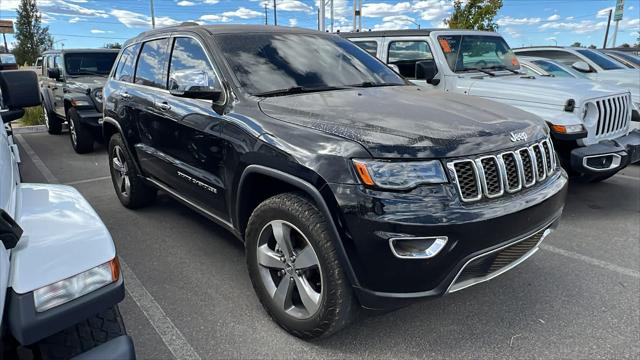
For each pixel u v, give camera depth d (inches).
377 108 108.1
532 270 139.7
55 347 67.2
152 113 155.0
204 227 174.7
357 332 108.3
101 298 63.7
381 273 86.6
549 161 114.0
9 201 70.1
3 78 107.3
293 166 95.3
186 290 127.6
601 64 328.2
